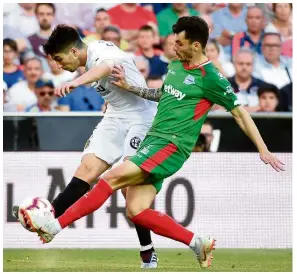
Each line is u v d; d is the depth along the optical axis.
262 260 24.09
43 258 24.28
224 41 32.12
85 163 19.77
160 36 31.66
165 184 28.86
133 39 31.70
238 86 31.77
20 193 28.64
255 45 32.16
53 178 28.88
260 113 30.47
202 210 28.98
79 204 17.17
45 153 28.97
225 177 29.16
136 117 20.12
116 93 19.88
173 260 23.69
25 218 17.14
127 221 28.42
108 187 17.06
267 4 32.56
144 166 16.95
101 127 20.14
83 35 31.84
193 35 16.95
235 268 20.80
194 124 17.27
